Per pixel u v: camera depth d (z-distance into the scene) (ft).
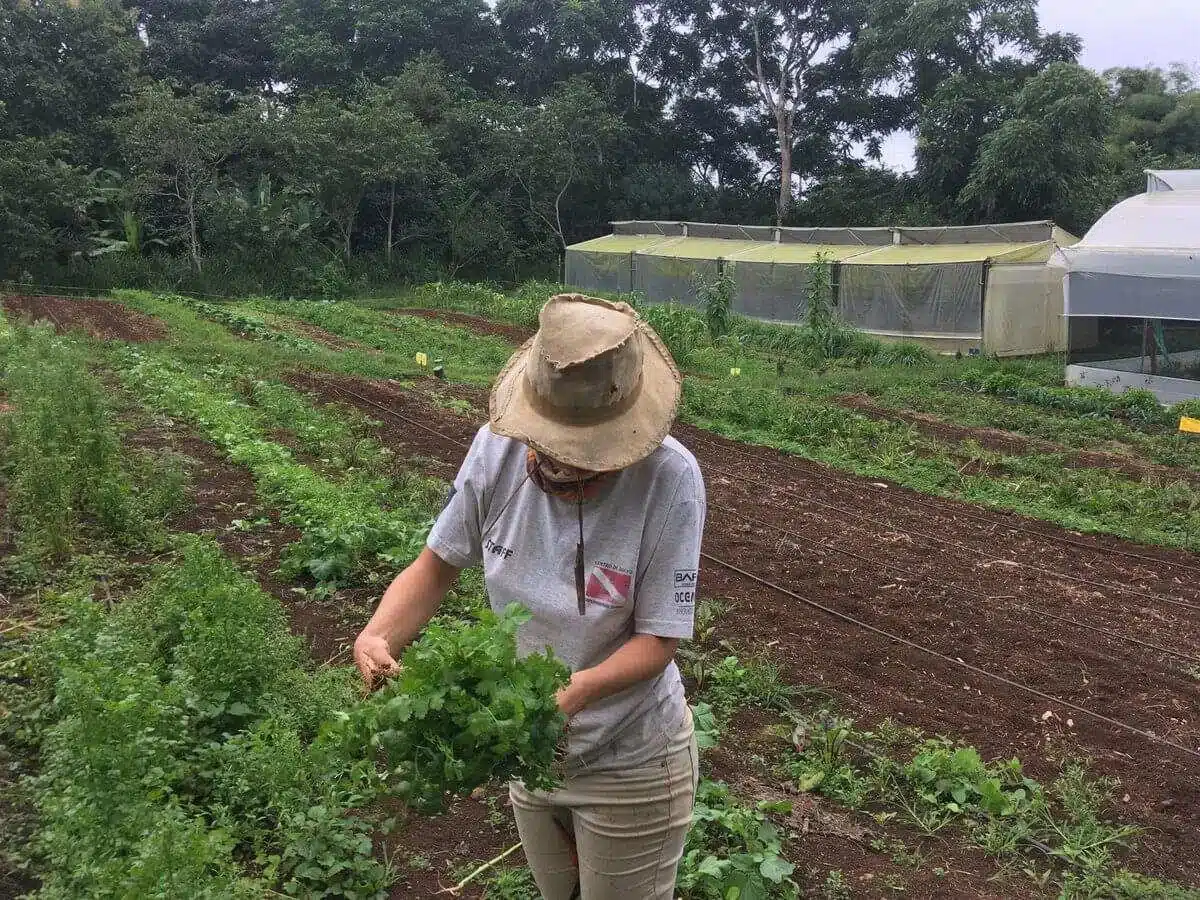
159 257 99.96
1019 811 14.75
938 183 118.32
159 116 95.40
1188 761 17.13
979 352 73.15
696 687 18.21
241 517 24.08
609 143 133.49
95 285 93.40
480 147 129.90
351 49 132.05
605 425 6.97
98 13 107.24
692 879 11.96
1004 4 119.55
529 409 7.10
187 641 14.26
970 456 40.91
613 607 7.43
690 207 140.77
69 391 25.89
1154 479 38.09
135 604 15.78
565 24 135.95
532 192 131.34
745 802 14.37
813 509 32.24
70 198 92.99
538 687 6.48
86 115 107.65
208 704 13.29
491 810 13.44
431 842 12.69
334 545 21.03
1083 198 104.53
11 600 17.93
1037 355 75.46
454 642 6.57
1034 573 27.22
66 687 10.55
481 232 122.01
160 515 23.31
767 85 146.61
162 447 29.94
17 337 43.42
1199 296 51.83
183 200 102.12
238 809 12.14
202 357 48.29
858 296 80.53
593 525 7.38
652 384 7.30
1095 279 55.42
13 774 12.31
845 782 15.31
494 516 7.82
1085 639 22.47
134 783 9.80
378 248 125.49
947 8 117.29
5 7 101.65
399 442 36.22
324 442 33.12
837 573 25.50
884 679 19.54
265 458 28.50
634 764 7.63
